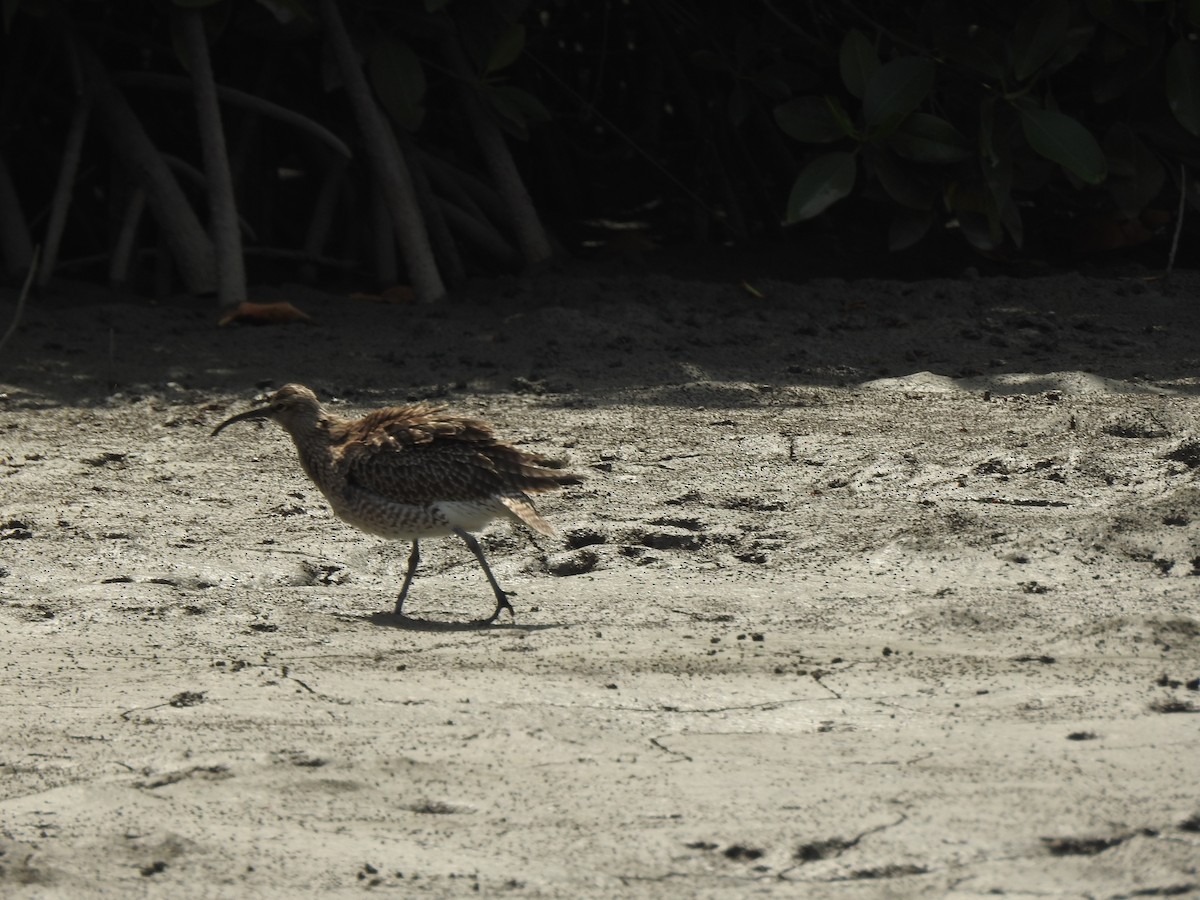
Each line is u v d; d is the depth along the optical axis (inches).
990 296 746.2
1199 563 397.7
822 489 483.2
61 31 825.5
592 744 293.9
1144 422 531.2
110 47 948.6
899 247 778.8
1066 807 258.1
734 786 271.9
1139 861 239.6
